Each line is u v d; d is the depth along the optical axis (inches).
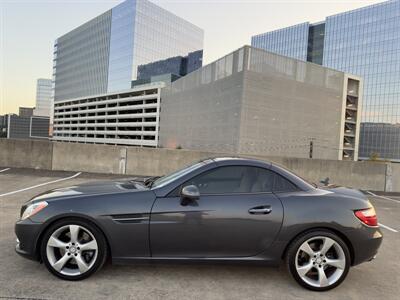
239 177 153.8
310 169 520.7
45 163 514.3
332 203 150.3
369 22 4023.1
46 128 6919.3
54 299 128.6
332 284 146.9
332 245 148.3
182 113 3139.8
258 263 147.7
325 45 4453.7
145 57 4370.1
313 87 2664.9
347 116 3115.2
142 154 511.2
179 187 149.7
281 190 153.6
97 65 5022.1
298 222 146.2
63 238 147.9
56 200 146.3
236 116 2304.4
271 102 2415.1
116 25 4571.9
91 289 138.3
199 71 2866.6
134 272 157.4
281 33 4899.1
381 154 3941.9
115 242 144.2
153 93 3978.8
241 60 2299.5
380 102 3944.4
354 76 3021.7
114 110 4557.1
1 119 6722.4
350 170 525.7
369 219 151.3
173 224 143.9
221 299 136.1
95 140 4872.0
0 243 186.1
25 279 144.1
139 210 143.9
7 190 346.0
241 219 145.3
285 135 2501.2
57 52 6309.1
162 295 136.5
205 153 508.4
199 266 167.8
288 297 140.7
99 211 143.3
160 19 4544.8
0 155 513.0
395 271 175.5
